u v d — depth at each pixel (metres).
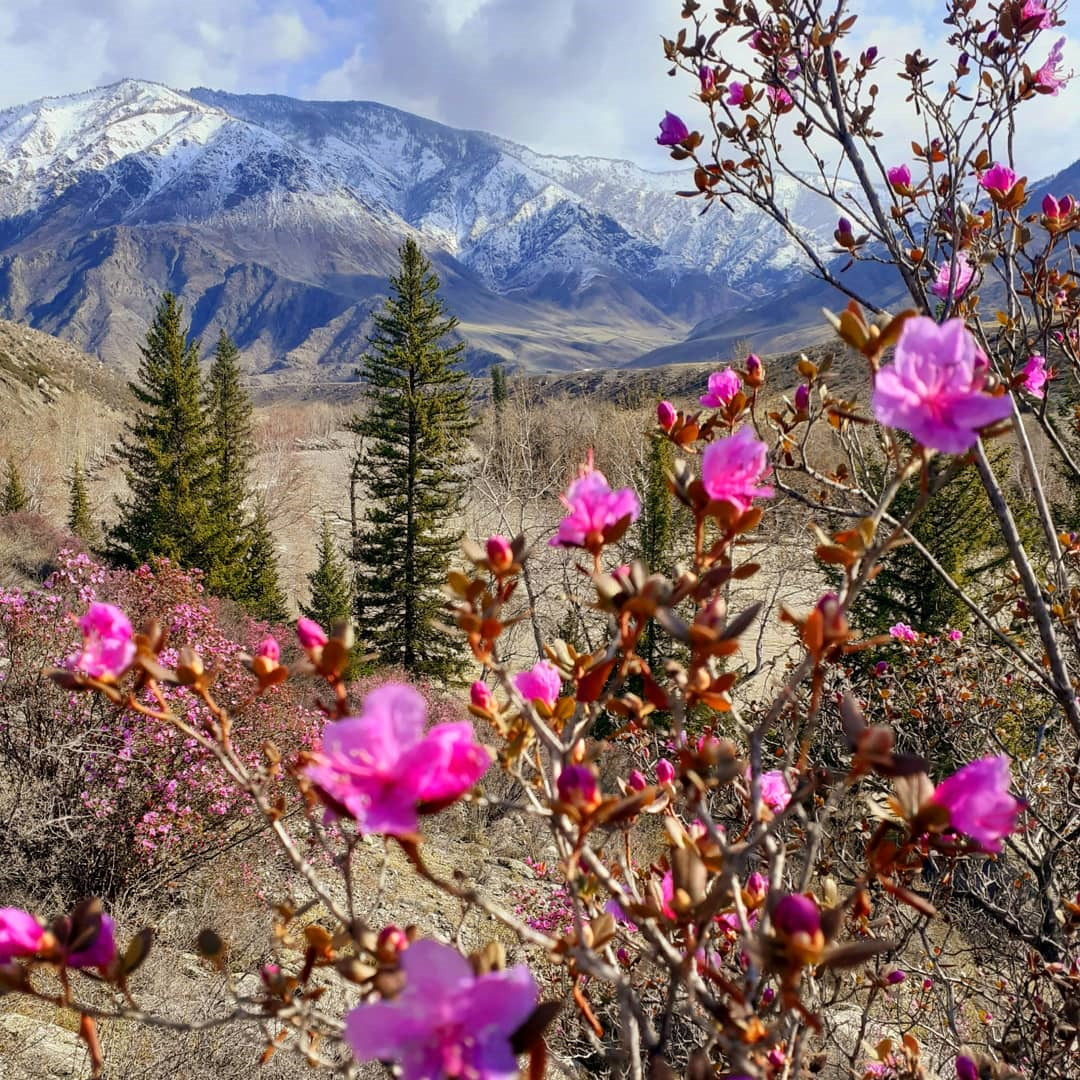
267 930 6.60
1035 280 2.82
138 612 8.61
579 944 1.26
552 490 14.95
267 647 1.34
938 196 2.93
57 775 6.67
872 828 2.08
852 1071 2.10
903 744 4.79
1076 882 3.33
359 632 22.06
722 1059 1.87
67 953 1.20
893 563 11.88
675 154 3.12
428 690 19.31
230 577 22.84
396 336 22.53
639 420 20.64
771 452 2.54
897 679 5.24
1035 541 9.68
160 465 22.20
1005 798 1.16
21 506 30.03
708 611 1.28
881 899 3.08
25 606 7.18
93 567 8.20
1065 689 2.09
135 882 6.50
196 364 23.17
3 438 42.06
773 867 1.31
